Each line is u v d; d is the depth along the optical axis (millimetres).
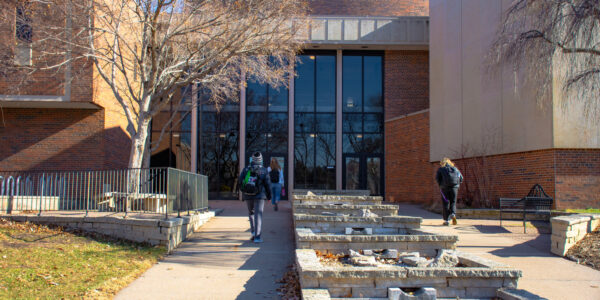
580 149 12930
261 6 13336
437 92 18047
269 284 6344
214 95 17281
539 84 12570
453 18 17141
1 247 7840
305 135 22641
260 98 22750
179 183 10016
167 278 6660
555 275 6742
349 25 21703
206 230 10719
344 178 22375
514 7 12086
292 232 10367
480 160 15422
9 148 17062
